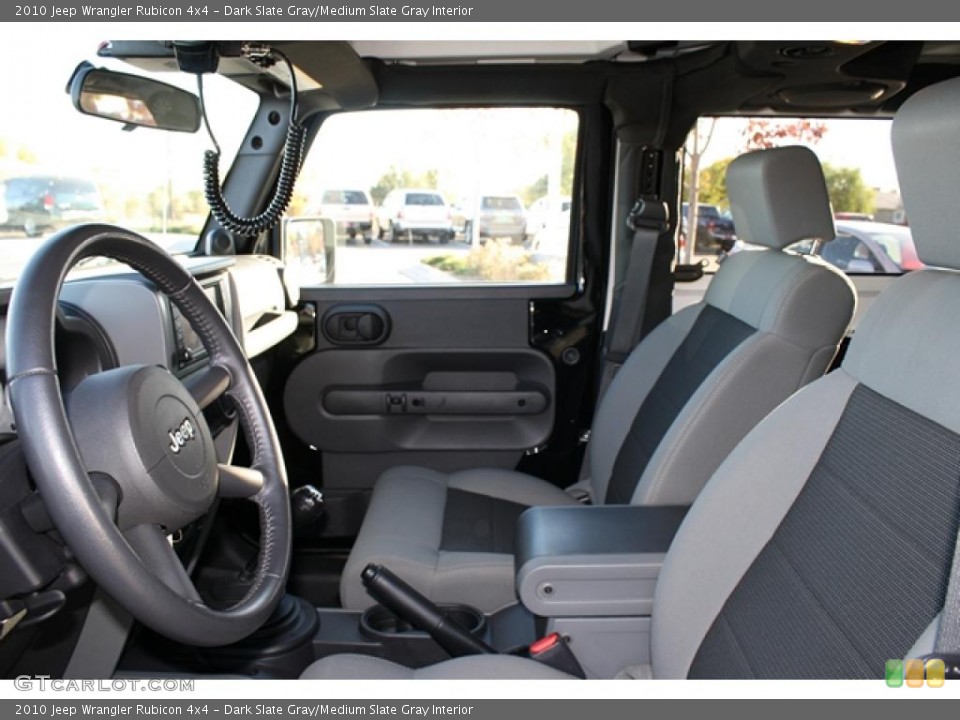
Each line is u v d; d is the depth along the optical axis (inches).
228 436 59.8
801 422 46.4
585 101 95.0
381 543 67.9
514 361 102.1
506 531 73.9
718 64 86.4
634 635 55.1
